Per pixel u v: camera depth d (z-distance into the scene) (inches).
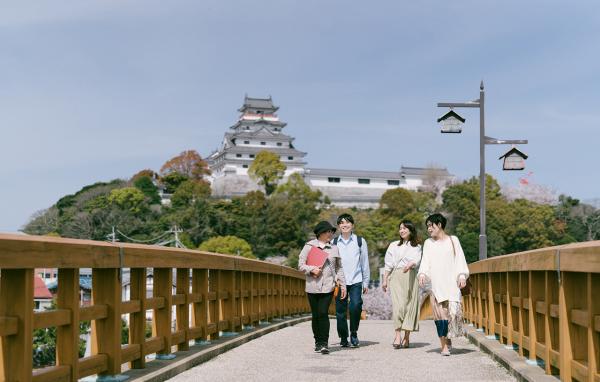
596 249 175.8
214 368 298.7
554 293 245.3
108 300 229.0
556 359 235.0
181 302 318.7
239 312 444.8
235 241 3590.1
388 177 5698.8
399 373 285.7
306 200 4239.7
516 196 4790.8
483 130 642.8
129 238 3846.0
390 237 3750.0
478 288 466.0
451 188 4094.5
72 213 4180.6
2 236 158.2
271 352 362.3
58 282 198.8
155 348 280.2
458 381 264.5
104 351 228.8
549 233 4045.3
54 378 185.8
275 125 6122.1
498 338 391.5
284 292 645.9
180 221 3929.6
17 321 166.1
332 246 363.9
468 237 3617.1
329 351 365.4
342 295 363.9
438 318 351.6
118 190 4215.1
